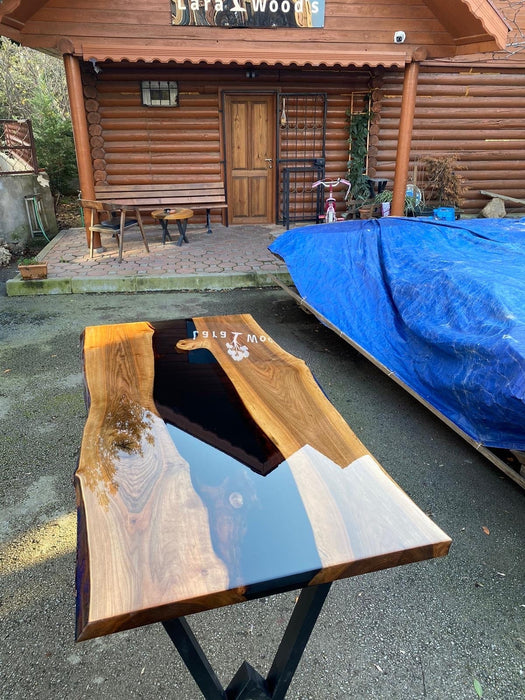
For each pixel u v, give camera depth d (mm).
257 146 8680
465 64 8492
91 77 7695
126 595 921
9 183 7758
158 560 1006
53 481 2742
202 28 6406
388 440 3215
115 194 7555
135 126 8117
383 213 8055
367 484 1272
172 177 8555
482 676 1773
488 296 2977
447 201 8992
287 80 8195
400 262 3965
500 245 3969
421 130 8938
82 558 1028
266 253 7109
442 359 3109
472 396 2725
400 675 1771
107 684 1732
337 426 1563
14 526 2426
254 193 9000
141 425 1541
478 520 2527
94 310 5402
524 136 9172
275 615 2006
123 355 2139
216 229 8719
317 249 4395
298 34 6609
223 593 945
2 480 2742
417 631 1935
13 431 3205
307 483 1266
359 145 8688
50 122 10680
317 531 1101
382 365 3477
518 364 2436
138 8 6184
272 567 1000
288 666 1318
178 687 1725
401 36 6738
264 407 1680
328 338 4832
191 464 1335
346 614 2002
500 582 2162
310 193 9086
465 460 3016
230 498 1199
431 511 2584
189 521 1117
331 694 1703
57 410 3457
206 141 8430
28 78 13930
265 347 2258
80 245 7629
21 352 4371
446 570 2223
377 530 1109
